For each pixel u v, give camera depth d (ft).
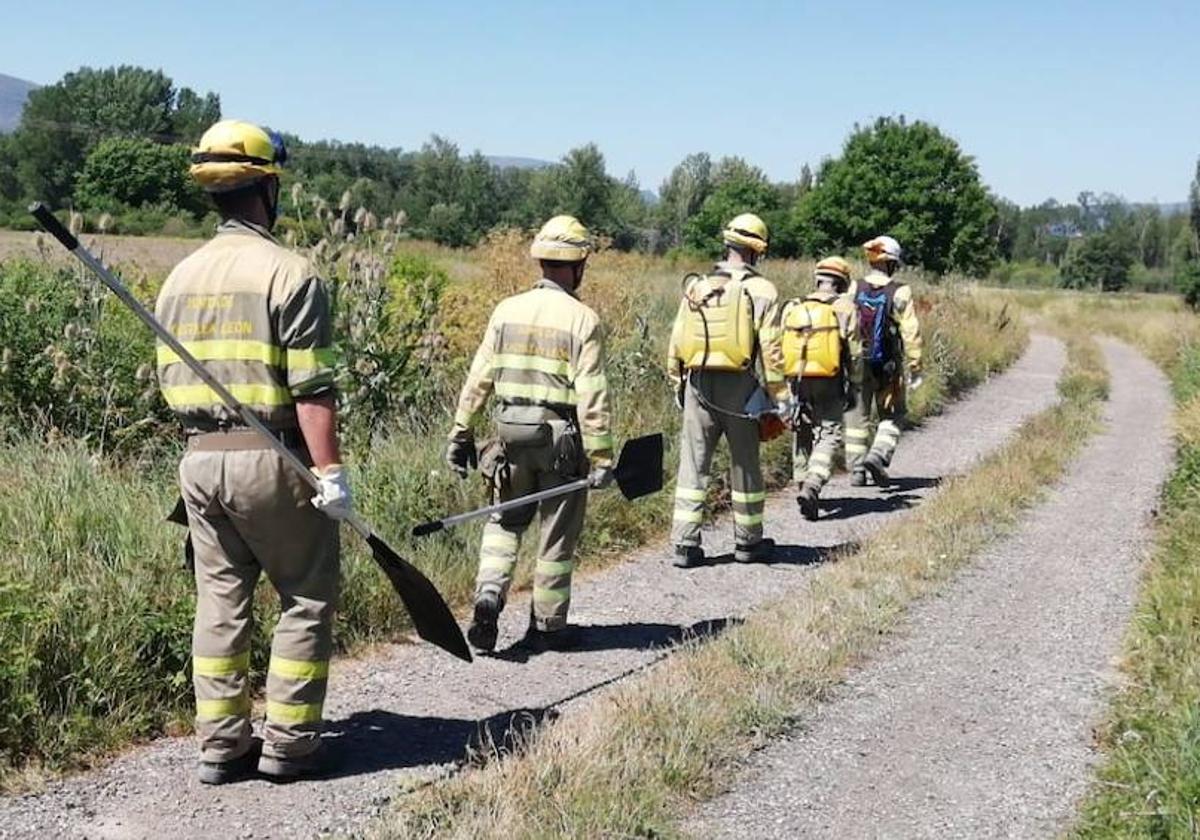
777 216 205.46
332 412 13.67
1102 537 28.76
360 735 15.96
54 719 14.71
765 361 25.31
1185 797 13.83
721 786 14.79
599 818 13.24
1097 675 19.26
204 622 14.12
